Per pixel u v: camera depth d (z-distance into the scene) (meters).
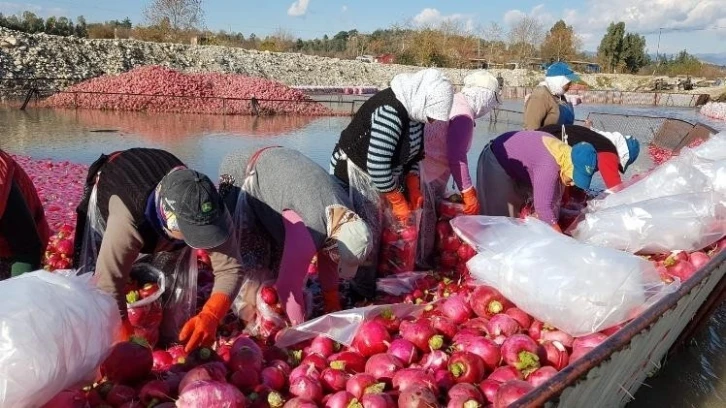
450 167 5.69
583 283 3.74
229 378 3.22
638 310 3.78
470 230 4.50
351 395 3.17
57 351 2.51
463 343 3.69
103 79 23.97
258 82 25.03
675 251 5.15
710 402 4.74
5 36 28.88
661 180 6.08
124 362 3.03
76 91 21.83
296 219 4.09
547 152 5.51
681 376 5.10
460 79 53.25
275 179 4.24
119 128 17.38
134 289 3.95
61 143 14.23
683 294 4.01
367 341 3.76
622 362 3.51
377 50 82.94
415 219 5.20
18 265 3.38
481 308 4.15
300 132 18.22
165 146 14.38
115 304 2.98
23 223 3.32
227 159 4.64
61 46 30.66
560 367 3.64
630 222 5.16
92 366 2.74
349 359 3.62
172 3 48.94
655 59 95.31
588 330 3.75
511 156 5.84
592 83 63.91
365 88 34.41
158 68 24.55
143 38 49.75
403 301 4.99
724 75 86.50
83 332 2.65
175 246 3.79
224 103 23.09
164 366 3.45
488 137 17.89
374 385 3.20
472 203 5.70
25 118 18.67
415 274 5.25
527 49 75.25
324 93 33.34
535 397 2.66
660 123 17.88
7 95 23.84
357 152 4.93
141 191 3.34
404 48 71.31
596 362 3.04
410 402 2.94
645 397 4.71
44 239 3.72
